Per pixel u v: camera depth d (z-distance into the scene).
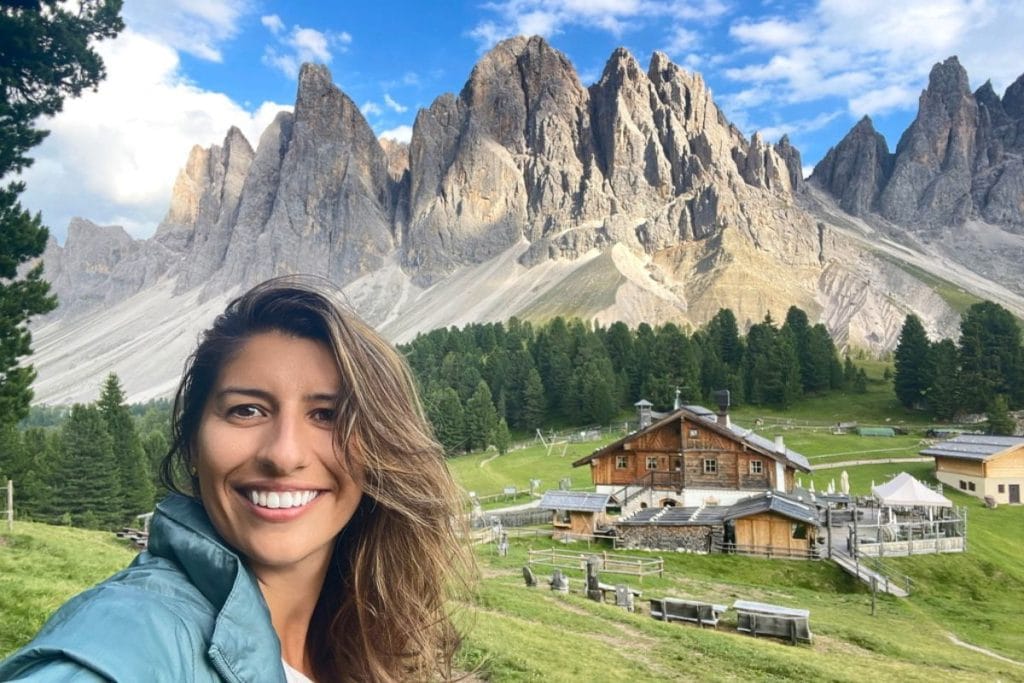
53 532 25.73
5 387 17.77
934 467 73.44
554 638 17.80
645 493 50.00
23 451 71.31
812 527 39.41
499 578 30.31
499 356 136.38
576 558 37.47
